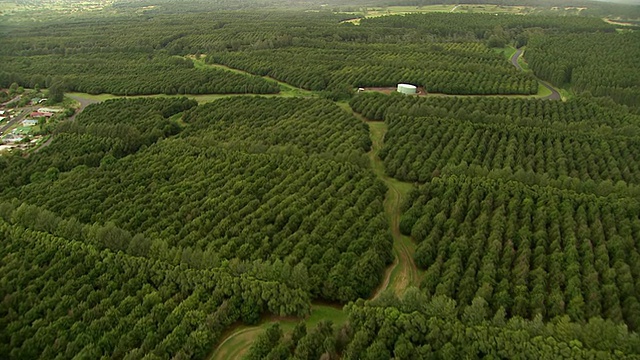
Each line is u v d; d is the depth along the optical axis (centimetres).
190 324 8775
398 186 14738
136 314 9012
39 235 11144
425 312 8744
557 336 8081
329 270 10269
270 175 14288
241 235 11312
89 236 11050
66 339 8612
